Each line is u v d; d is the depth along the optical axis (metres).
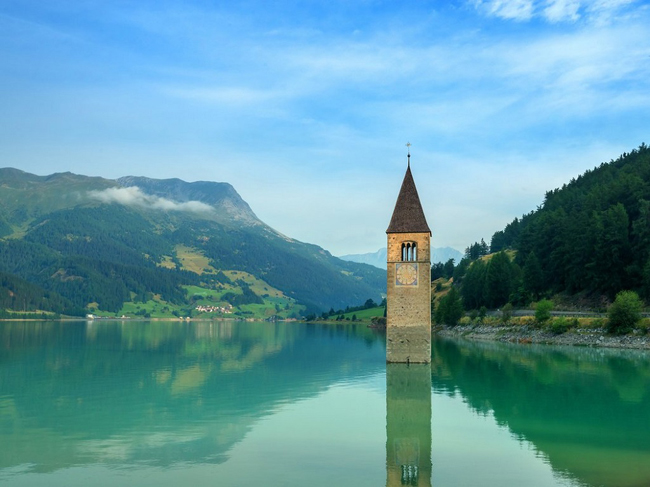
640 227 147.12
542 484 31.64
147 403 55.47
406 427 45.16
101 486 31.42
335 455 37.50
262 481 32.19
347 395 60.34
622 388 63.81
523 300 175.25
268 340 170.50
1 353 113.19
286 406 54.03
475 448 39.19
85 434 42.75
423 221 87.50
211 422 46.97
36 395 60.12
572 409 52.06
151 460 36.28
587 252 154.00
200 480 32.47
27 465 35.19
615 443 40.34
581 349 112.88
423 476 33.12
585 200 193.12
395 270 87.81
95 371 81.56
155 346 136.88
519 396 59.16
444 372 78.31
